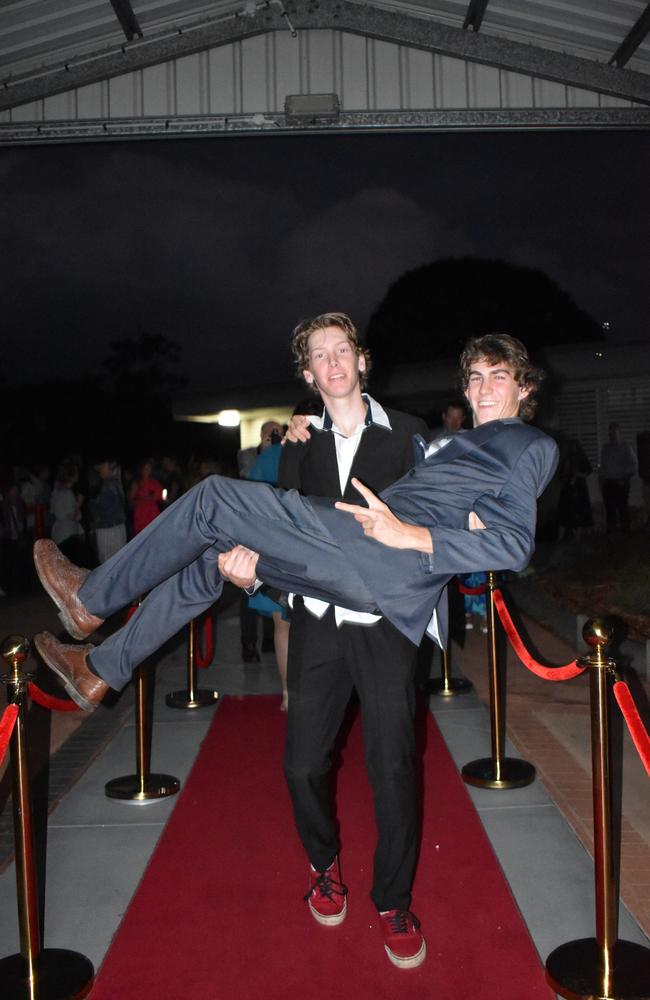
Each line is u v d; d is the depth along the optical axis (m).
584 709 5.93
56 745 5.44
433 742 5.32
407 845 3.00
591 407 18.53
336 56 11.52
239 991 2.83
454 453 3.02
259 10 11.28
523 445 2.94
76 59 11.35
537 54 11.21
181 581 3.17
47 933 3.21
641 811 4.18
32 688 3.06
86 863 3.78
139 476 11.12
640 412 18.22
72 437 33.97
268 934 3.17
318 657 3.05
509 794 4.46
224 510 3.01
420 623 2.95
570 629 8.55
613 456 15.26
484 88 11.46
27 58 11.21
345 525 2.96
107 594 3.13
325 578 2.94
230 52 11.53
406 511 2.93
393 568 2.90
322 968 2.95
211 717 5.99
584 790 4.49
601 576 9.87
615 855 3.49
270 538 2.98
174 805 4.42
